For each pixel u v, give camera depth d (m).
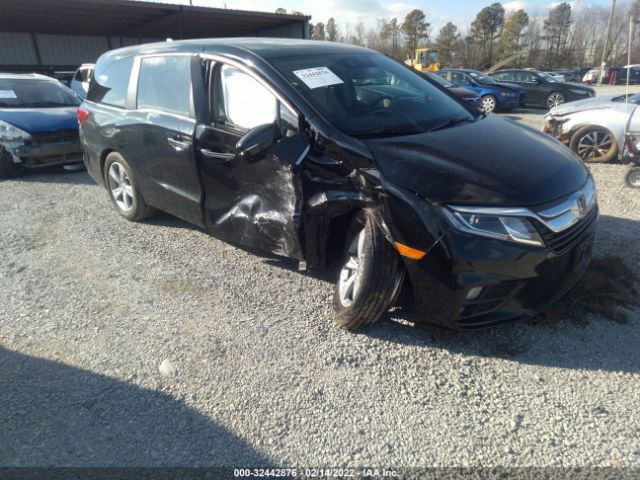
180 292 3.51
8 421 2.35
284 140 2.97
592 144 7.15
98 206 5.53
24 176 7.14
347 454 2.13
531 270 2.48
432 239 2.47
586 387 2.48
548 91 15.89
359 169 2.73
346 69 3.55
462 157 2.73
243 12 18.11
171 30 21.28
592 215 2.91
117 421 2.33
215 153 3.52
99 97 4.95
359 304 2.79
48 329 3.10
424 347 2.83
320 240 3.08
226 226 3.65
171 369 2.68
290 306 3.28
